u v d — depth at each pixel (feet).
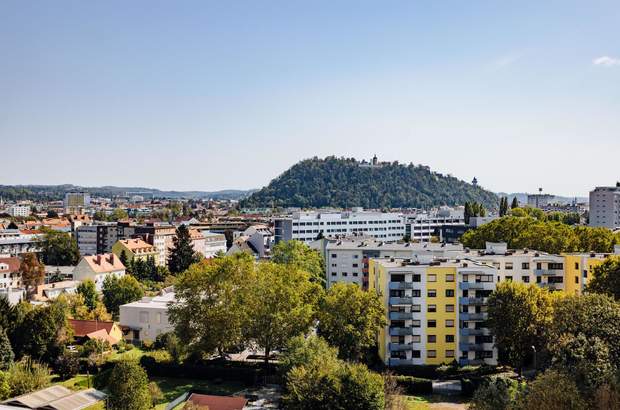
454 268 400.88
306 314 373.61
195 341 386.52
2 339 346.74
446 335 399.24
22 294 529.86
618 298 370.73
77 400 284.61
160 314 454.40
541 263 475.31
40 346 365.61
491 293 379.55
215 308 380.17
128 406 272.72
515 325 348.38
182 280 392.68
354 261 652.07
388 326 397.60
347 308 371.76
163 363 376.07
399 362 396.16
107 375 352.28
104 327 435.53
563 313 306.14
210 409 284.61
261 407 310.86
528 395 232.53
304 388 263.70
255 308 371.15
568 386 221.87
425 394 337.31
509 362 388.37
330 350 319.06
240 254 446.60
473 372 372.58
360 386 260.42
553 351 298.15
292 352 322.96
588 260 448.24
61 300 474.08
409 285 400.06
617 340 274.77
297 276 406.00
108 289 556.10
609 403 212.64
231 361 387.96
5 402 275.18
